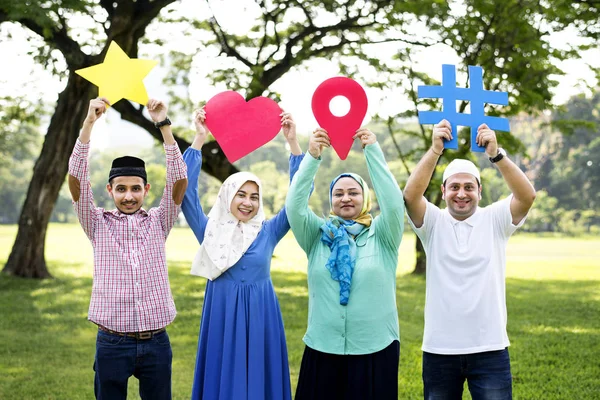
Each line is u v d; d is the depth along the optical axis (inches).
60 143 550.6
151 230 152.9
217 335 153.5
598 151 2185.0
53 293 479.2
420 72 547.2
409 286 546.6
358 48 548.4
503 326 143.2
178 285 543.8
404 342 310.5
